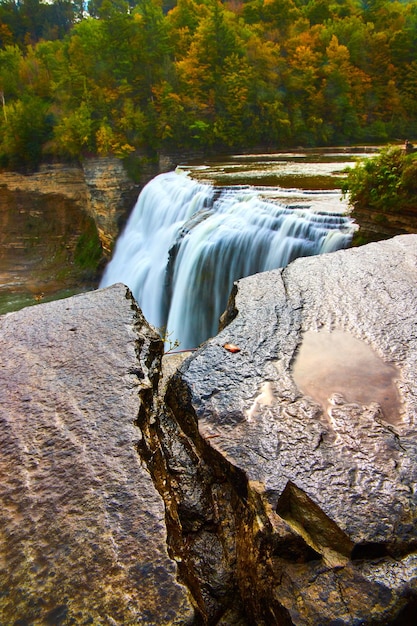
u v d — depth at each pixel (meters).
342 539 1.88
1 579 1.69
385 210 7.92
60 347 3.17
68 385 2.76
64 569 1.72
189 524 2.25
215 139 30.62
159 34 29.41
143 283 15.77
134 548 1.79
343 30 38.94
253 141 31.88
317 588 1.75
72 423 2.45
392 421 2.52
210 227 11.68
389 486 2.09
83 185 27.14
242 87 30.92
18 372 2.90
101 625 1.54
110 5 28.08
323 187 14.04
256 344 3.24
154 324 13.93
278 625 1.74
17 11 54.88
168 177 19.39
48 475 2.13
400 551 1.84
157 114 28.50
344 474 2.15
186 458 2.53
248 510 2.10
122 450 2.27
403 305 3.74
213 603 2.02
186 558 1.98
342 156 26.30
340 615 1.66
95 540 1.83
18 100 31.25
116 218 26.44
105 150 25.50
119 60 28.62
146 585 1.66
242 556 2.04
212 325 11.51
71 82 28.14
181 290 12.04
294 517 2.00
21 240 28.44
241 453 2.30
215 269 11.20
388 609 1.67
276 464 2.22
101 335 3.30
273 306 3.79
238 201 12.74
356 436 2.39
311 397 2.70
